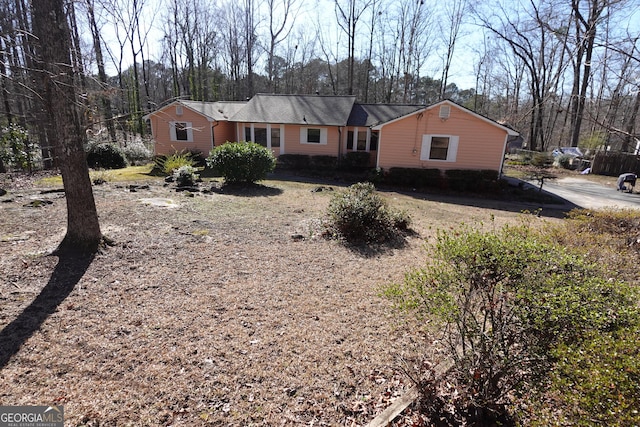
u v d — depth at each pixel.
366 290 4.79
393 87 37.03
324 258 5.96
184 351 3.26
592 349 1.82
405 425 2.52
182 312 3.95
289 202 10.20
